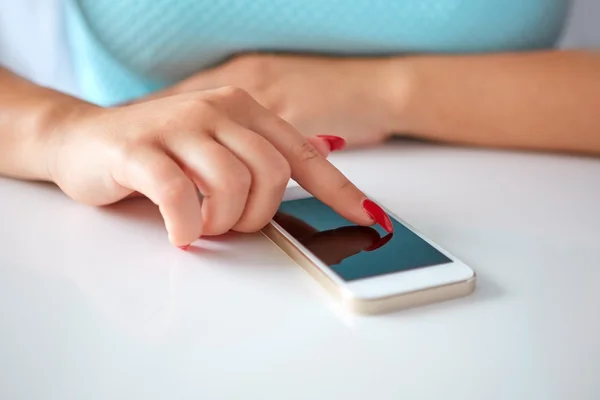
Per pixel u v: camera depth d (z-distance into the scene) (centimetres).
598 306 41
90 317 39
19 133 52
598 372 37
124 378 36
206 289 41
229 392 35
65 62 85
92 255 44
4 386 35
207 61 70
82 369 36
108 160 46
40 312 39
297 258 44
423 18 67
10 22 81
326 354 37
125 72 75
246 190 44
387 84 63
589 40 98
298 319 39
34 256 44
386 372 36
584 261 44
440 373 36
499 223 48
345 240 45
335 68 65
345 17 66
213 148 45
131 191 47
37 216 48
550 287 42
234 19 66
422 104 62
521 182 55
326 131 61
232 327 39
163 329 38
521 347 38
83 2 69
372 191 53
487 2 66
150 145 45
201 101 48
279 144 47
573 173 57
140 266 43
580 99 60
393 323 39
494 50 70
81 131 49
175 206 43
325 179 47
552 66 63
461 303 41
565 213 50
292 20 66
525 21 68
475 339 38
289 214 48
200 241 46
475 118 61
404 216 49
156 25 67
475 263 44
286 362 37
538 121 60
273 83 63
